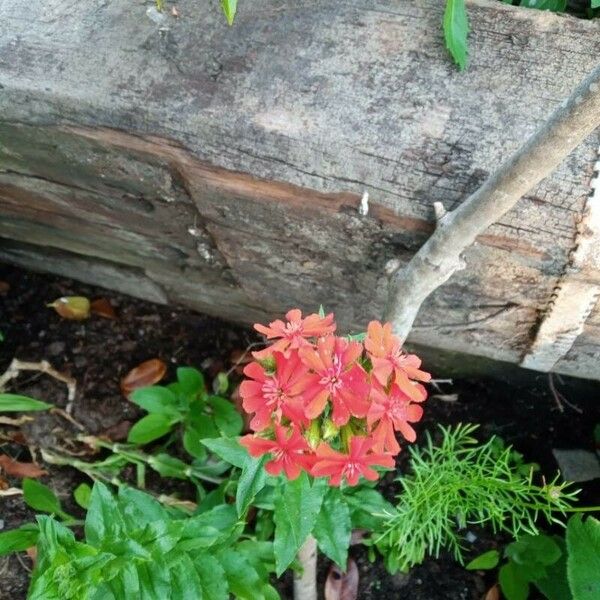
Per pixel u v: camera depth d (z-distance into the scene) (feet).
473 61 1.20
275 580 1.65
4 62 1.27
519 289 1.26
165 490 1.72
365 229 1.25
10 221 1.72
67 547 1.14
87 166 1.37
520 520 1.56
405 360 1.02
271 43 1.24
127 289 1.93
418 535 1.59
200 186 1.30
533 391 1.81
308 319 1.03
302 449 0.98
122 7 1.30
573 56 1.19
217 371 1.88
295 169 1.20
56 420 1.80
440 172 1.16
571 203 1.13
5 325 1.95
